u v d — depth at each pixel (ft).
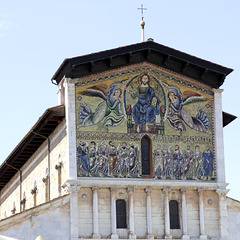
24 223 220.02
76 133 229.86
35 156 276.41
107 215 227.81
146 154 235.40
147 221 230.27
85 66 232.53
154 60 239.71
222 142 240.94
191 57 238.27
